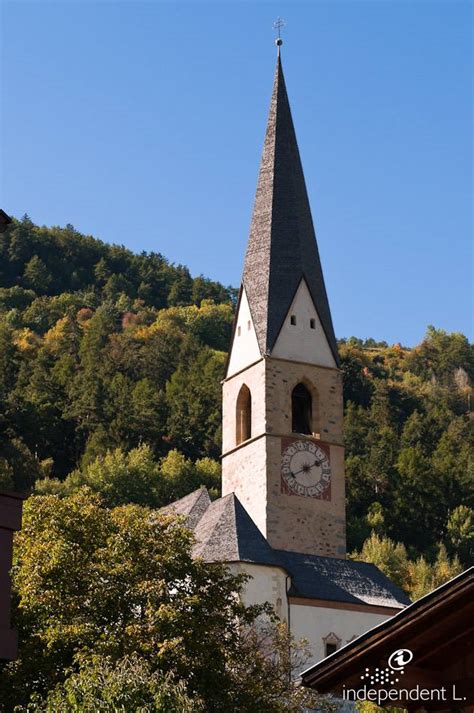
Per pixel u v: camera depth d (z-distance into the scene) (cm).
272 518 6838
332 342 7394
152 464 13675
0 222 3081
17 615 4106
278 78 8344
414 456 13950
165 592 4331
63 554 4294
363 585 6638
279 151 8050
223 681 4156
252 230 7800
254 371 7225
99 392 15288
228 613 4600
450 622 1708
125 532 4481
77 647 4016
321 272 7656
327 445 7144
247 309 7462
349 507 13662
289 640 5147
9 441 13725
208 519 6519
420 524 13650
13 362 16350
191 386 15762
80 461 14725
